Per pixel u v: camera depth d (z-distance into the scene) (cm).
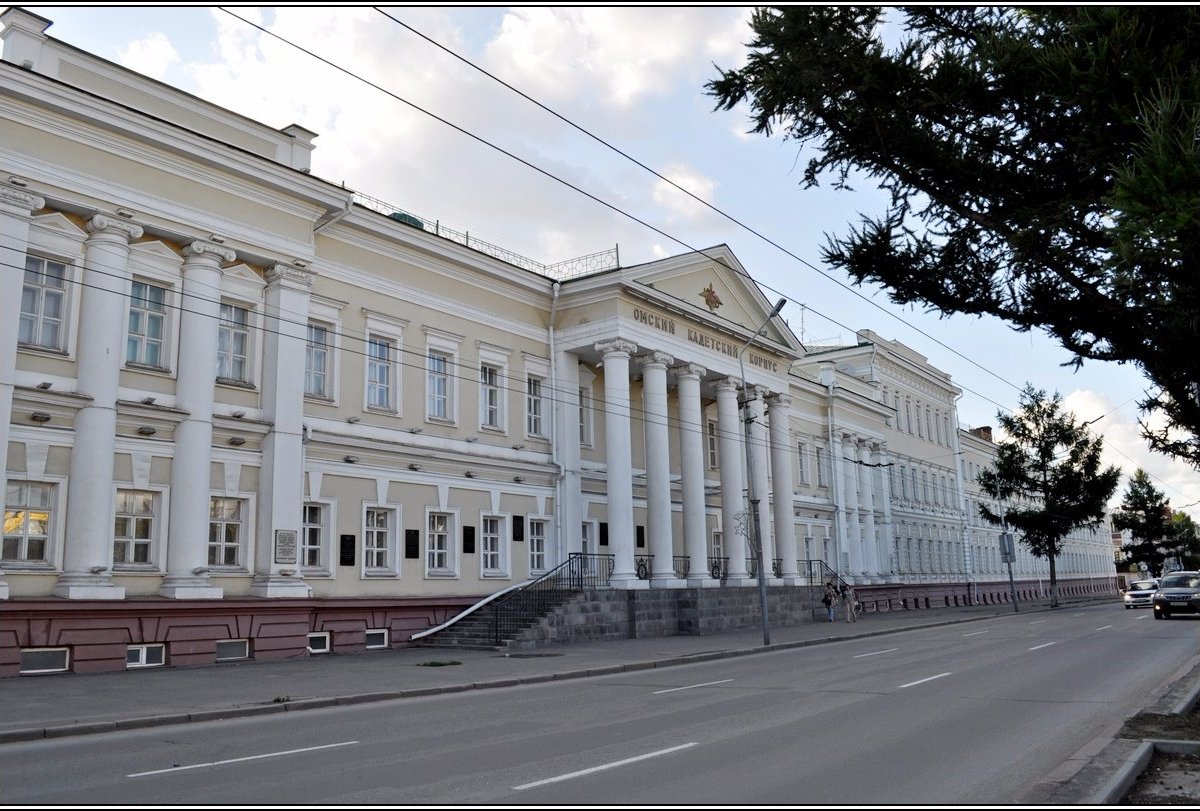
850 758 891
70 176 1859
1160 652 2078
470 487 2706
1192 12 656
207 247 2073
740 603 3120
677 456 3556
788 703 1300
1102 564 9956
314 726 1160
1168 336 832
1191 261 668
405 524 2506
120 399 1919
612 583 2859
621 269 2939
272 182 2189
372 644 2347
